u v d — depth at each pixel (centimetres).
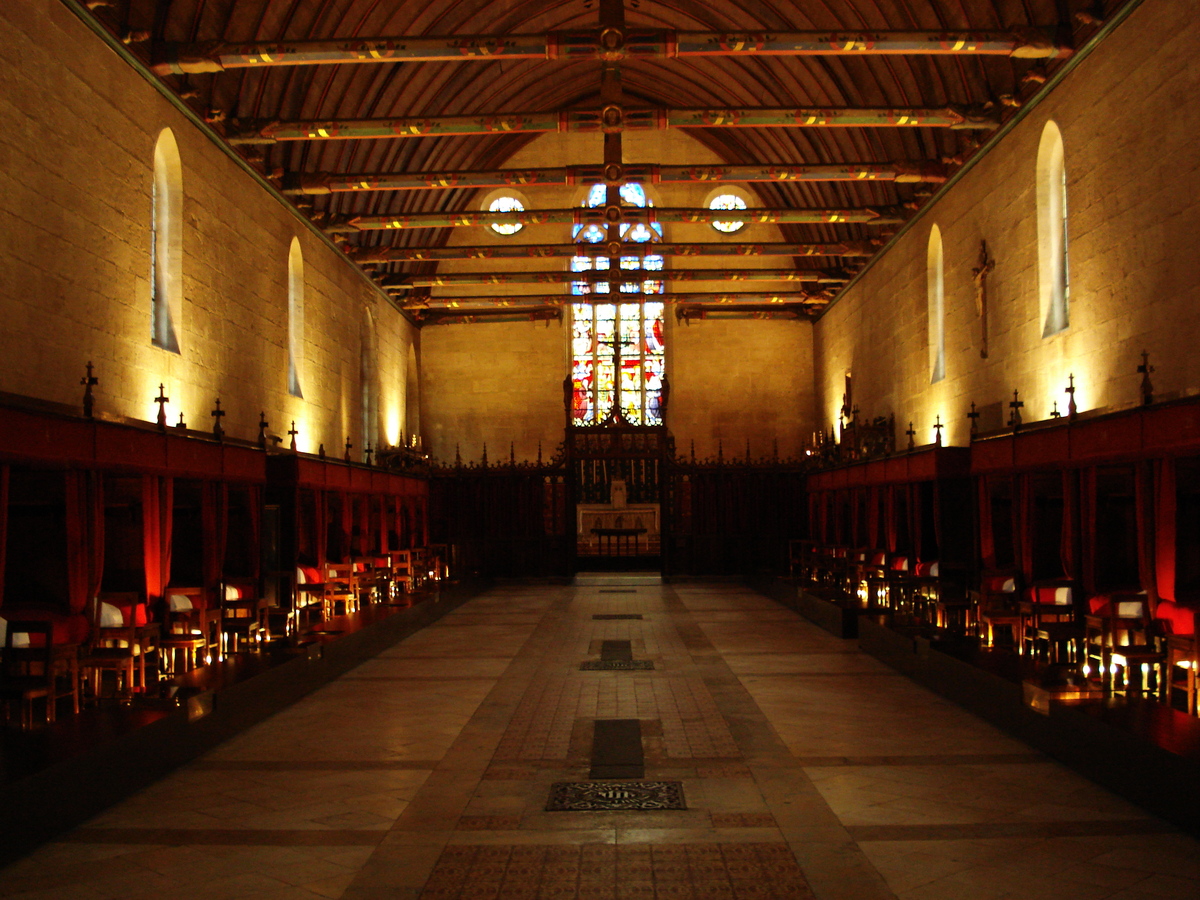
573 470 2711
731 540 2711
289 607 1499
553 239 3288
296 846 651
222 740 936
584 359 3328
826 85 2212
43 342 1134
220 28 1530
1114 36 1302
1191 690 802
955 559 1580
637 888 572
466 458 3281
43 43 1137
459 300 2917
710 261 3316
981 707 1017
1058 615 1134
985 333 1775
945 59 1756
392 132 1658
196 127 1545
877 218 2177
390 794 768
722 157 3209
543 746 914
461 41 1404
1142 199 1241
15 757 698
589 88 3081
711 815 705
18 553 992
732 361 3316
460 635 1691
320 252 2188
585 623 1820
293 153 1959
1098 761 768
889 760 853
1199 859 611
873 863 608
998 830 667
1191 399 895
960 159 1850
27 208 1105
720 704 1094
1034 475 1253
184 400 1499
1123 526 1131
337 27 1798
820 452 2705
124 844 659
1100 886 569
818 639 1593
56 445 908
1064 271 1532
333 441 2275
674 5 2312
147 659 1094
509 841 655
